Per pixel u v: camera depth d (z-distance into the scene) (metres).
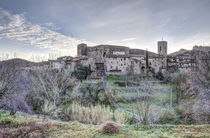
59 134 6.07
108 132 6.10
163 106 17.16
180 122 14.72
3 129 6.41
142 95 12.02
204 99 13.96
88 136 5.76
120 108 19.53
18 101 13.30
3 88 10.73
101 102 22.09
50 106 17.22
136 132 6.25
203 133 5.89
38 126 6.92
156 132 6.22
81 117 15.62
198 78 15.55
